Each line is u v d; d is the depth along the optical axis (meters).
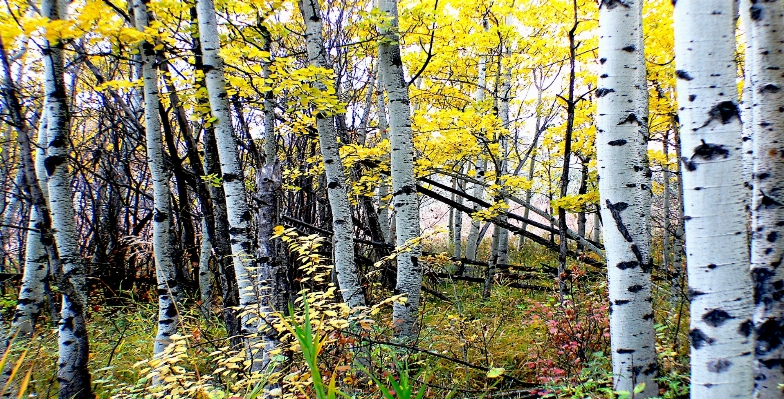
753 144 2.89
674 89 6.41
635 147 3.16
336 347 3.28
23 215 9.16
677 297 5.73
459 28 6.92
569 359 3.94
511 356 4.80
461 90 10.14
